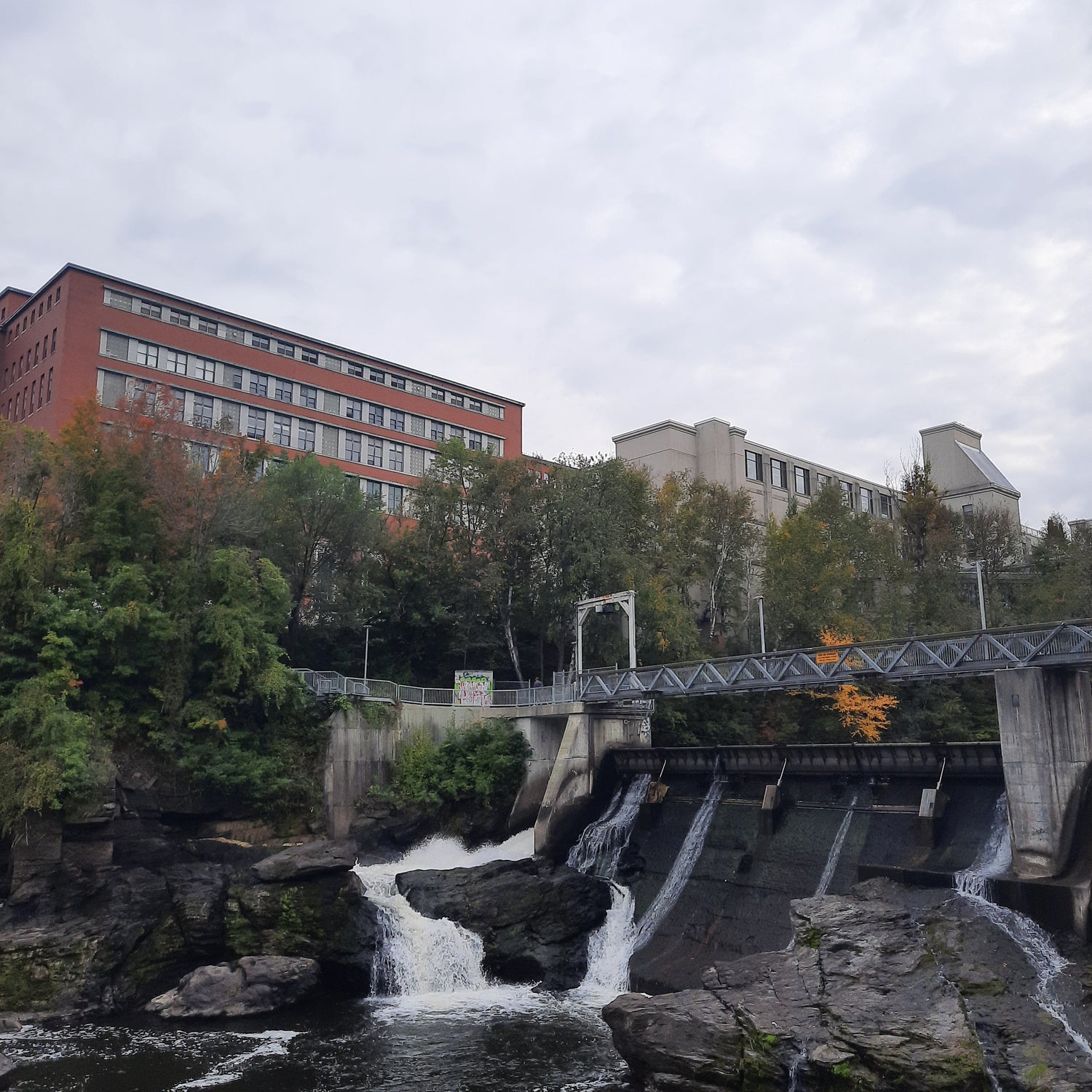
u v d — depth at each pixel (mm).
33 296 71312
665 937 36594
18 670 36375
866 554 69250
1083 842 28969
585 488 55875
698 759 42625
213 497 45156
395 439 84625
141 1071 25578
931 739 58844
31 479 40250
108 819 35438
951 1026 22156
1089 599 63156
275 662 43094
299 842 42156
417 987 34688
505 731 47062
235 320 75438
